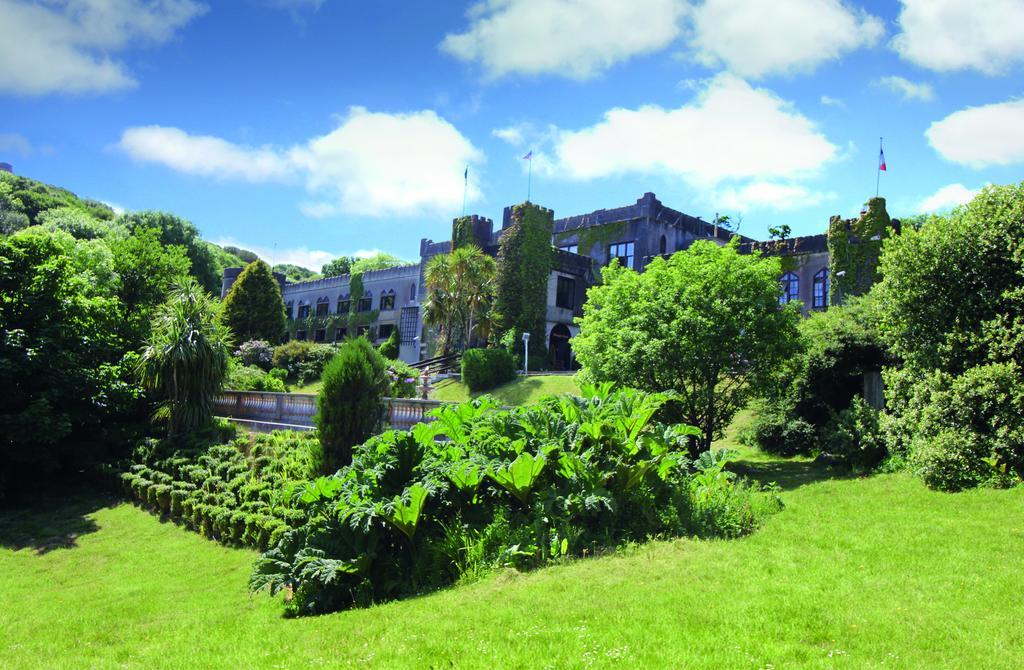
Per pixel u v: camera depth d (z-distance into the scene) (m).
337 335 60.69
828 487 13.68
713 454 12.52
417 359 51.56
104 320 25.02
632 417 11.10
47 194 76.75
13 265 21.31
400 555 10.16
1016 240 13.37
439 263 41.16
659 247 46.28
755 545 9.01
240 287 48.50
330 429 16.19
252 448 18.94
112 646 8.55
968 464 12.22
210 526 15.16
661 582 7.45
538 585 7.75
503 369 33.56
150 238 36.97
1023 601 6.34
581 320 20.56
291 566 9.66
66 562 14.43
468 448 11.27
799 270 35.75
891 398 15.03
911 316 14.64
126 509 18.58
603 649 5.54
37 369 20.81
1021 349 12.66
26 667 7.75
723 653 5.34
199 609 10.47
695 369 17.33
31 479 21.42
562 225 51.16
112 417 23.84
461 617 6.88
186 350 21.75
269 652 6.76
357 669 5.67
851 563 7.90
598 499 9.62
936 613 6.09
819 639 5.61
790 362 18.83
